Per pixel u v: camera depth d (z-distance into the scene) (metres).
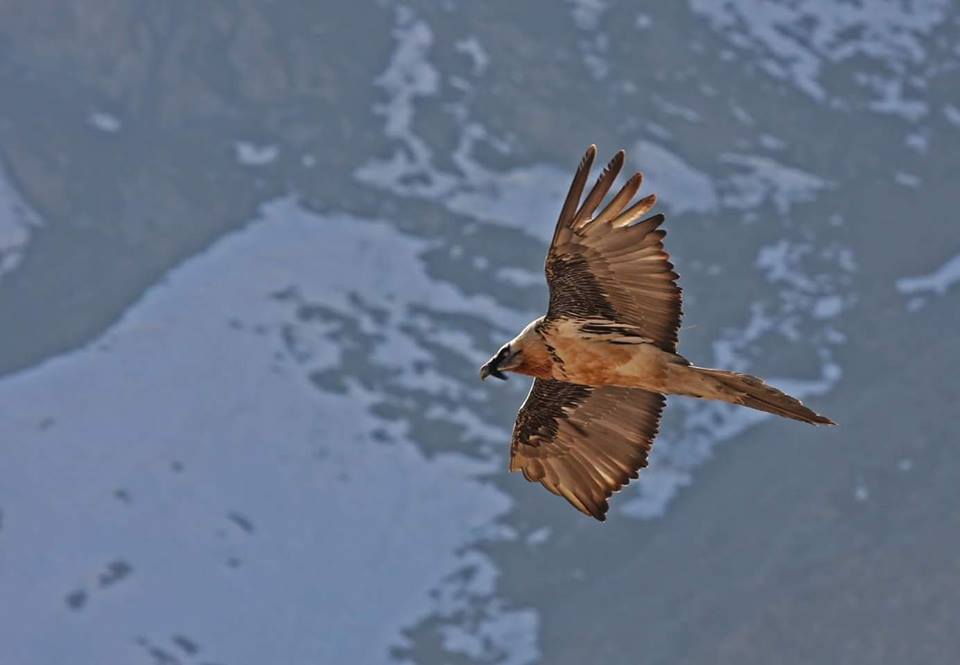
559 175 69.94
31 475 54.62
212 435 56.03
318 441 55.47
